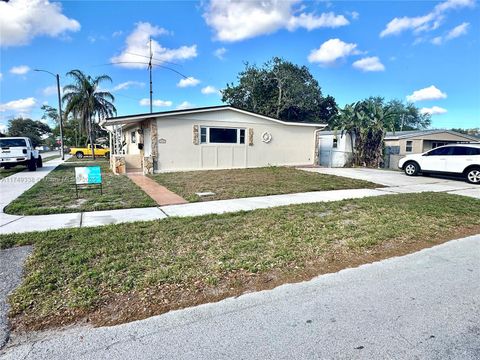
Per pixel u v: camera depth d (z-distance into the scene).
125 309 2.73
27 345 2.26
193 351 2.20
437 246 4.44
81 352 2.18
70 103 27.05
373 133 19.33
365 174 13.72
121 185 9.95
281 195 8.38
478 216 6.12
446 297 2.99
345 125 19.69
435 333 2.42
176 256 3.89
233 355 2.15
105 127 20.56
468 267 3.71
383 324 2.53
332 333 2.41
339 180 11.22
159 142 13.23
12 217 5.93
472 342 2.31
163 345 2.26
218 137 14.48
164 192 8.73
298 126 16.55
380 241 4.54
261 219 5.66
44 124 71.88
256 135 15.35
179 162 13.66
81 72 27.27
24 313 2.65
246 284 3.22
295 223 5.43
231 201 7.57
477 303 2.88
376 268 3.66
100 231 4.91
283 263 3.72
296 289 3.13
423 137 25.42
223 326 2.50
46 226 5.29
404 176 13.16
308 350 2.21
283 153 16.25
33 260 3.72
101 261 3.70
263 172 13.12
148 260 3.75
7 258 3.86
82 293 2.95
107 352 2.18
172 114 13.23
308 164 17.12
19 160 14.74
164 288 3.09
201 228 5.09
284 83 33.31
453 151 12.02
